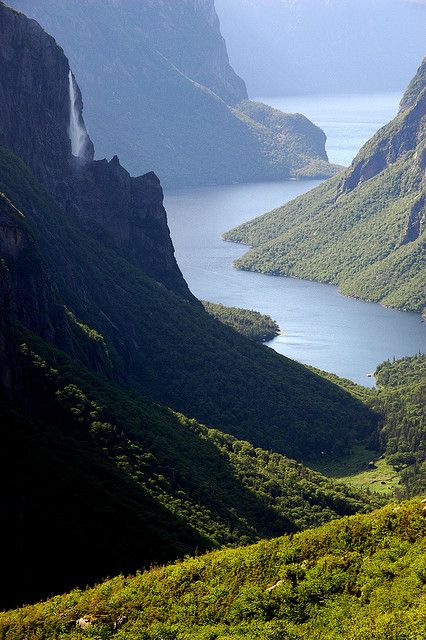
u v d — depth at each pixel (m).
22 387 157.38
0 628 102.19
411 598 92.38
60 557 123.25
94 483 139.88
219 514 160.75
